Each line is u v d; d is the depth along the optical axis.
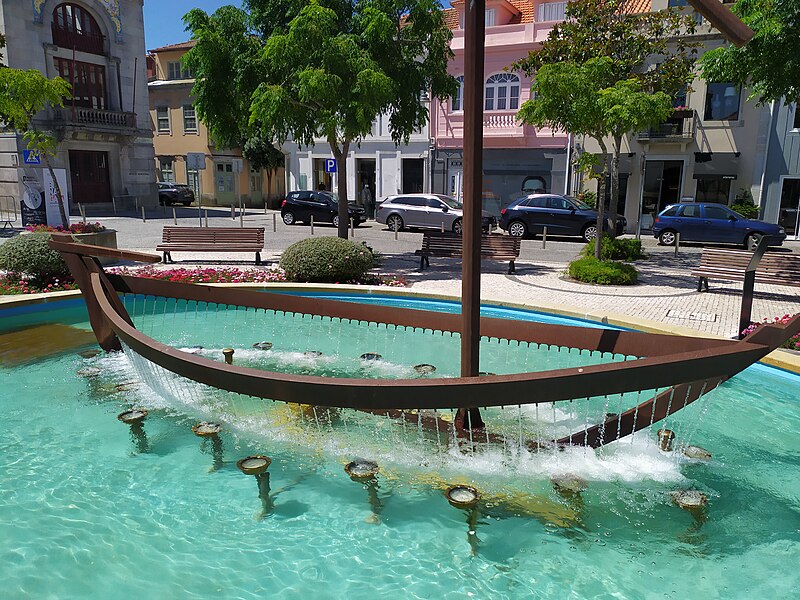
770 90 10.02
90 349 7.65
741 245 21.00
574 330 5.04
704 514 4.09
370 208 30.27
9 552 3.62
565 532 3.88
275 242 19.20
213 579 3.42
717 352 3.63
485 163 27.75
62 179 16.23
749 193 23.38
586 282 12.30
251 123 12.18
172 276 11.15
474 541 3.78
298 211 26.31
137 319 9.33
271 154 36.16
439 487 4.36
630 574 3.50
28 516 4.00
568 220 21.84
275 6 13.14
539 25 25.94
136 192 31.98
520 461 4.68
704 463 4.79
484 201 28.16
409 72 13.13
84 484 4.41
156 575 3.44
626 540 3.81
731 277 10.73
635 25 15.20
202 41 12.79
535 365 7.18
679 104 24.03
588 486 4.38
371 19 12.12
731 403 6.05
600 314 8.73
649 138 24.27
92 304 7.17
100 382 6.46
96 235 12.90
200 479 4.48
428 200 23.89
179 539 3.78
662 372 3.57
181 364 4.30
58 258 10.28
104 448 4.96
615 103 11.48
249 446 4.99
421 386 3.58
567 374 3.54
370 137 31.12
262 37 13.60
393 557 3.63
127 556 3.61
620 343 4.82
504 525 3.94
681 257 17.39
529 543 3.77
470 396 3.57
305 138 13.55
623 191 25.47
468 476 4.48
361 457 4.77
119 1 29.94
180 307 10.20
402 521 3.97
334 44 11.34
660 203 25.28
